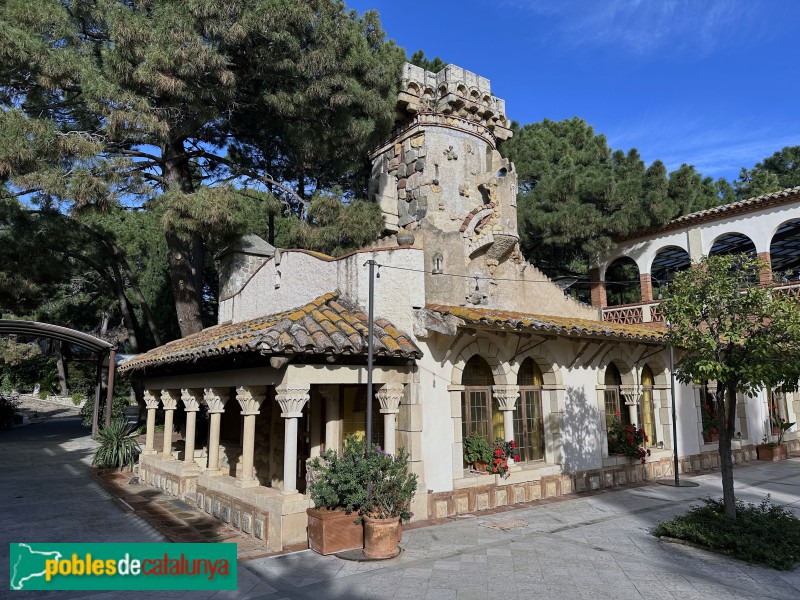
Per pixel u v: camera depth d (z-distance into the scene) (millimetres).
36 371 37219
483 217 13945
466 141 14922
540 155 21984
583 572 6379
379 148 16062
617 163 22578
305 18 12633
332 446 8938
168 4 12961
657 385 13836
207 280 26922
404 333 8938
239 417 11977
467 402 10297
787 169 34531
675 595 5699
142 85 12977
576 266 25234
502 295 13508
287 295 11555
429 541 7605
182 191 15250
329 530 7016
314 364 7719
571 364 11625
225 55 12914
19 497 11164
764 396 17281
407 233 9742
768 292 7625
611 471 11820
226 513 8734
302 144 15336
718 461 14766
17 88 13484
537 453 11180
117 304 28219
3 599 5805
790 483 12227
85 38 14898
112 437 14680
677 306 7852
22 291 18953
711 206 22875
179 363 10078
